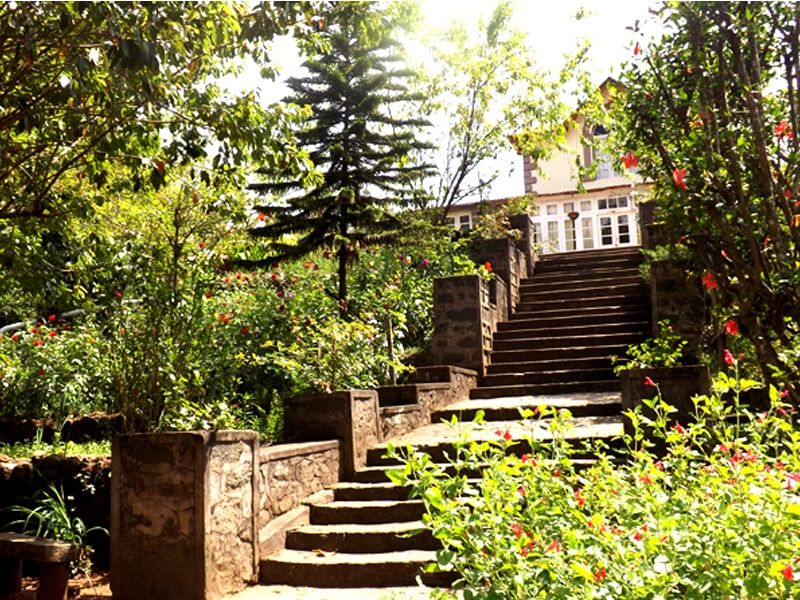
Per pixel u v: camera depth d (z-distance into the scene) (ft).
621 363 34.65
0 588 16.20
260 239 39.45
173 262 22.03
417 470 10.99
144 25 16.31
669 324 31.35
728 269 19.89
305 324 31.99
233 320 31.27
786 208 17.75
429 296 40.29
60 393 27.35
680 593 9.04
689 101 19.76
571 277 46.91
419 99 44.27
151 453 16.88
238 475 17.62
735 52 18.53
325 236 39.99
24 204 21.79
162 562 16.42
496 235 48.70
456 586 10.14
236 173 21.18
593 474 13.74
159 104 19.31
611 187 74.33
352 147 41.93
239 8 19.25
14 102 19.36
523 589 9.47
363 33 21.07
